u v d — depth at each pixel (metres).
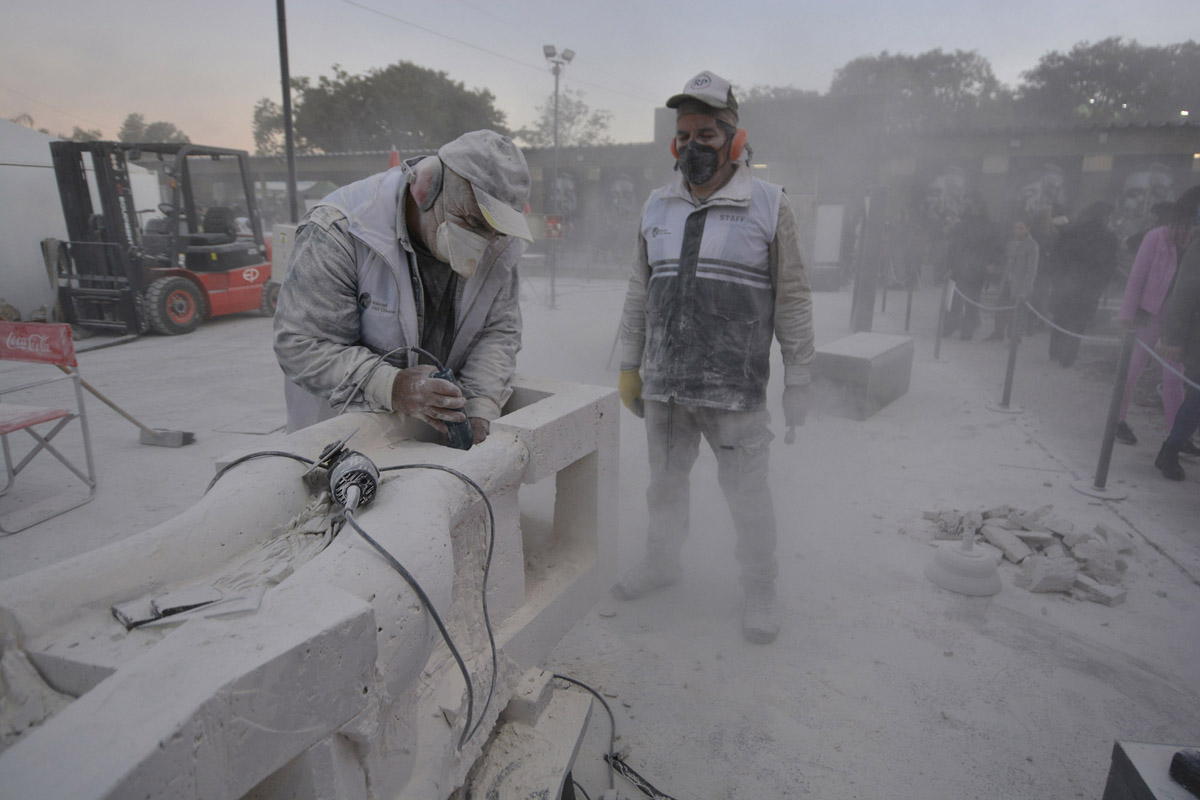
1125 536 3.19
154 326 8.46
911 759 1.98
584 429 1.92
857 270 8.28
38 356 3.76
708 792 1.88
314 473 1.42
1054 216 8.87
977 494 3.81
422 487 1.34
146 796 0.70
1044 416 5.30
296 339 1.69
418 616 1.14
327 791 0.96
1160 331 4.43
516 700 1.69
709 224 2.29
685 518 2.70
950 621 2.64
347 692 0.96
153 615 1.01
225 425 5.07
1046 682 2.30
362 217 1.65
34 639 0.97
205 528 1.23
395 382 1.59
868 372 5.07
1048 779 1.91
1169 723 2.12
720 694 2.25
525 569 2.05
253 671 0.82
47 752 0.69
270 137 35.09
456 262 1.65
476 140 1.55
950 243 8.74
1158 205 4.62
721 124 2.18
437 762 1.31
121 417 5.28
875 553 3.17
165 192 14.20
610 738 2.06
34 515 3.59
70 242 8.46
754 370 2.34
